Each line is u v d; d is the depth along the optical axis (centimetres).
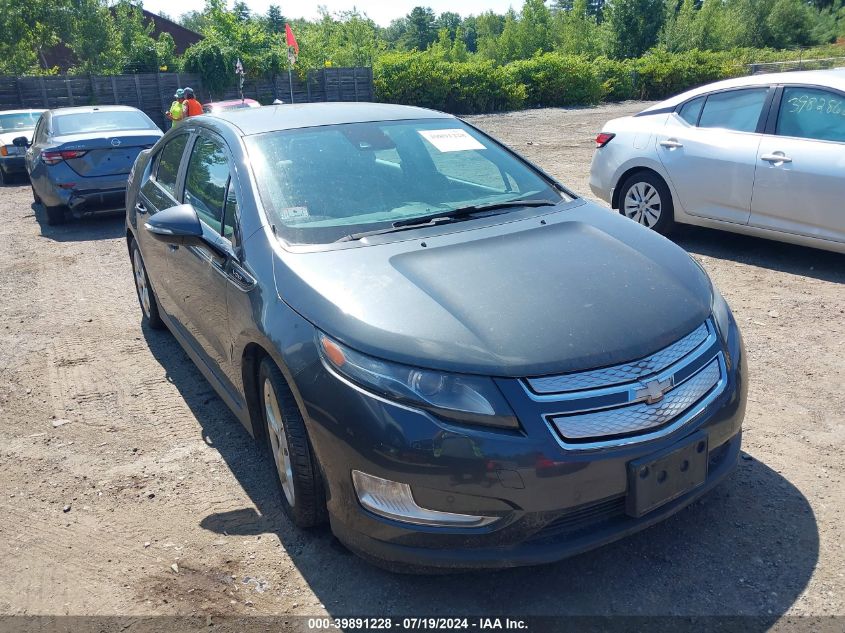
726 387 279
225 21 2773
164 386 473
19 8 2795
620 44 5012
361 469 254
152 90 2581
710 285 315
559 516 247
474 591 277
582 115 2483
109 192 937
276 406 308
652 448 252
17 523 335
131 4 3244
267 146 373
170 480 363
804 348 474
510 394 243
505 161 415
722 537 297
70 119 1020
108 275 743
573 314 266
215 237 363
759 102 642
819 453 354
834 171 579
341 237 324
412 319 263
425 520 249
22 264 805
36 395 468
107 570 299
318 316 275
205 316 383
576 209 371
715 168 658
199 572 294
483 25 6259
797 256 671
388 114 424
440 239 323
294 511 303
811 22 6550
